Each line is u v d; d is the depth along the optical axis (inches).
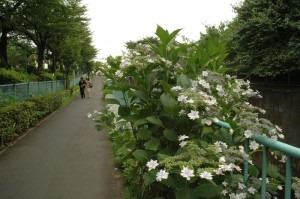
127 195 151.3
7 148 307.6
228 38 522.6
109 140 334.6
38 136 373.7
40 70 1042.1
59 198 173.0
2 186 193.9
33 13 853.2
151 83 110.7
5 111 317.1
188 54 121.6
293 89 471.5
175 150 100.5
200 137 96.8
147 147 96.9
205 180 82.5
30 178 209.6
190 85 99.1
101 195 176.1
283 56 449.7
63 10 916.6
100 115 147.9
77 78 1806.1
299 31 422.6
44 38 1078.4
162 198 93.6
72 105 804.6
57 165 241.8
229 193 77.9
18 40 1269.7
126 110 124.4
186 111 92.0
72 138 358.3
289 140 430.6
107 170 224.2
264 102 509.4
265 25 449.4
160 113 107.7
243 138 83.7
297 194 72.6
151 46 113.9
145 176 84.2
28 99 478.6
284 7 437.1
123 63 113.3
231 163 72.4
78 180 203.5
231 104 103.7
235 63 547.5
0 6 779.4
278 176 78.3
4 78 623.2
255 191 76.0
